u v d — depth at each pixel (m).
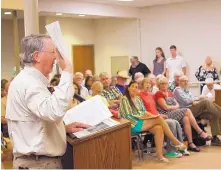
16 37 6.73
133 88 5.04
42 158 1.73
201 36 8.93
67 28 10.02
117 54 10.30
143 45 9.82
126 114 4.96
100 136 1.98
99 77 6.12
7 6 4.77
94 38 10.64
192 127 5.73
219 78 8.59
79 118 2.00
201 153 5.40
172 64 9.00
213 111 5.79
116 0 8.43
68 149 1.90
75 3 8.25
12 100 1.71
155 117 4.98
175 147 5.25
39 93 1.64
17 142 1.72
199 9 8.91
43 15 8.95
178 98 5.96
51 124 1.72
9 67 9.06
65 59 1.66
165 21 9.43
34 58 1.70
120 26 10.17
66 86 1.61
